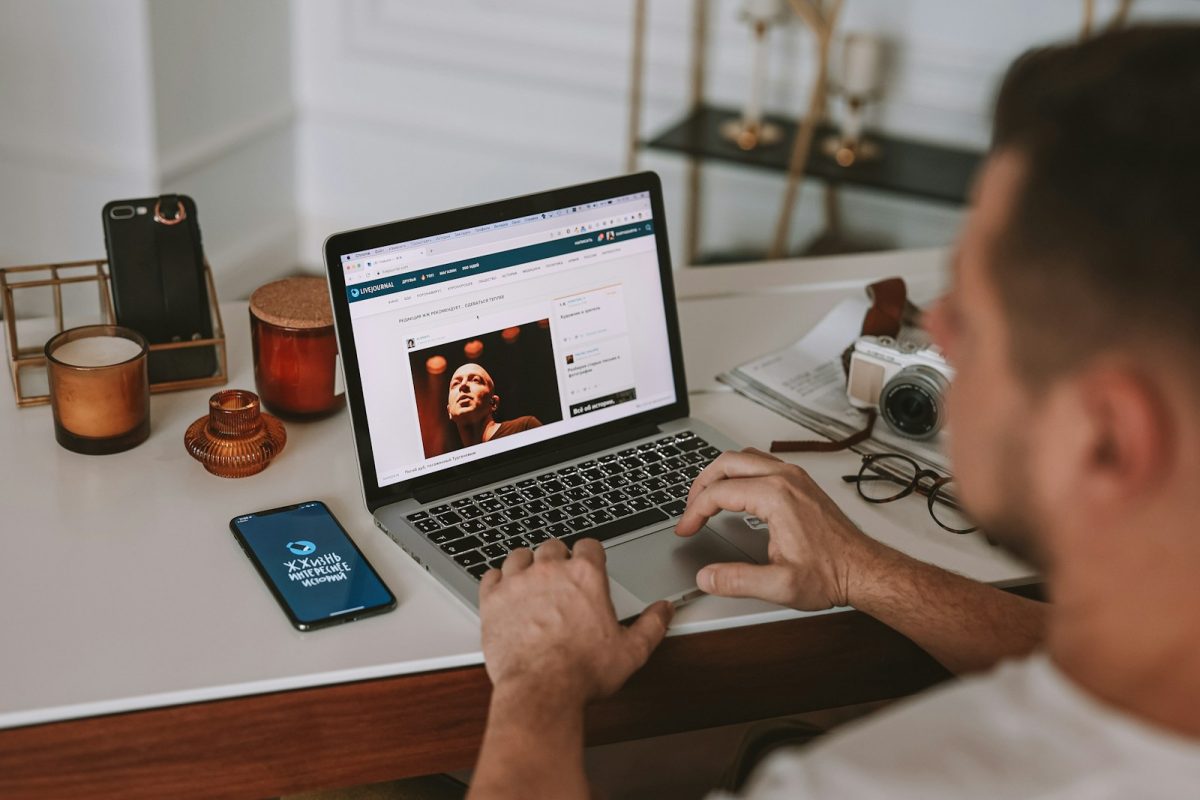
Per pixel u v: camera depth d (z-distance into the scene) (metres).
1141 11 2.76
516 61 3.25
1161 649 0.51
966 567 1.09
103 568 1.00
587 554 0.96
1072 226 0.49
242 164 3.24
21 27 2.80
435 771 0.97
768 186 3.23
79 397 1.12
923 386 1.23
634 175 1.24
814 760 0.53
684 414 1.28
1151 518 0.50
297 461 1.18
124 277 1.22
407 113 3.39
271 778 0.93
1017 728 0.52
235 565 1.02
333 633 0.95
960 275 0.57
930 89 2.96
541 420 1.19
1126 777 0.49
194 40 2.91
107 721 0.87
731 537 1.09
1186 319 0.47
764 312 1.56
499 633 0.92
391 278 1.10
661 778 1.23
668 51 3.12
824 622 1.04
